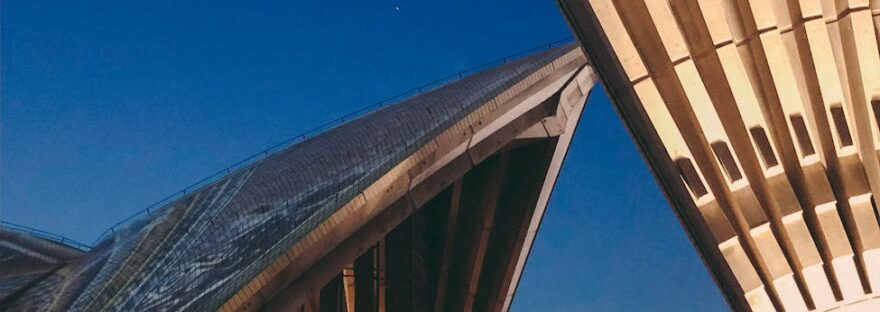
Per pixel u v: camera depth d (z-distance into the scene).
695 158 18.52
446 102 31.45
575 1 18.78
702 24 18.02
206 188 34.69
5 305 30.27
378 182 26.98
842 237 17.56
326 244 25.77
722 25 17.95
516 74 31.73
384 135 30.55
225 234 27.97
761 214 18.06
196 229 29.38
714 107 18.22
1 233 37.28
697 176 18.47
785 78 17.81
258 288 23.97
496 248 36.16
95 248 35.00
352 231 26.55
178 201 34.47
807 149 17.89
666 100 18.48
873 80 17.41
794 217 17.89
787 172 18.19
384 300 33.16
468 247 36.19
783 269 17.77
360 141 31.08
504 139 31.42
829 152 17.94
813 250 17.64
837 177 17.86
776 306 17.83
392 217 28.34
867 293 17.08
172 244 28.94
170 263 27.44
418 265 35.66
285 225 26.41
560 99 32.72
